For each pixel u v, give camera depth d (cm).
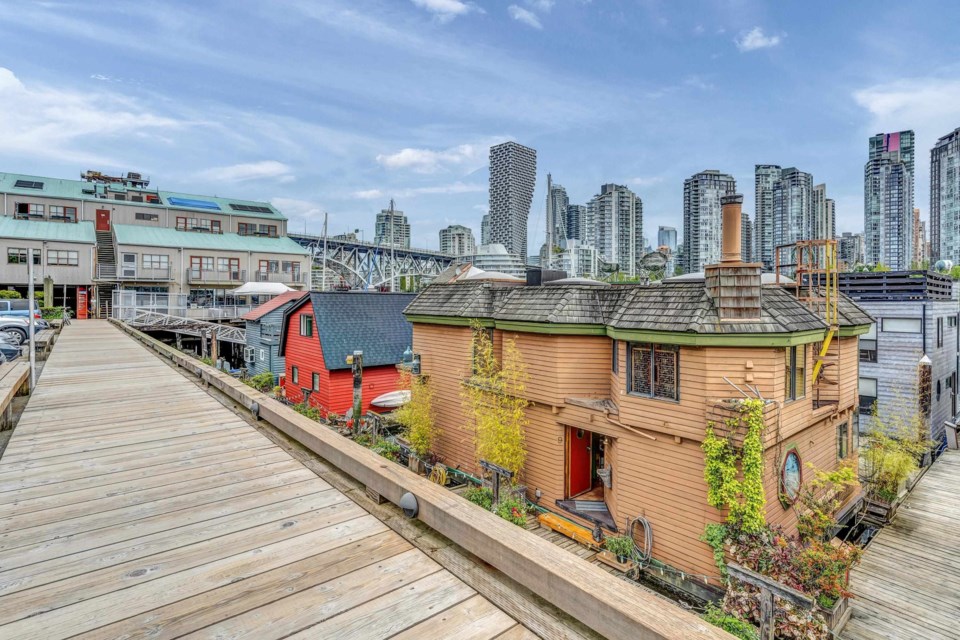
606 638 201
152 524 336
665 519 913
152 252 3819
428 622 232
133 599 250
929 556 993
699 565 862
